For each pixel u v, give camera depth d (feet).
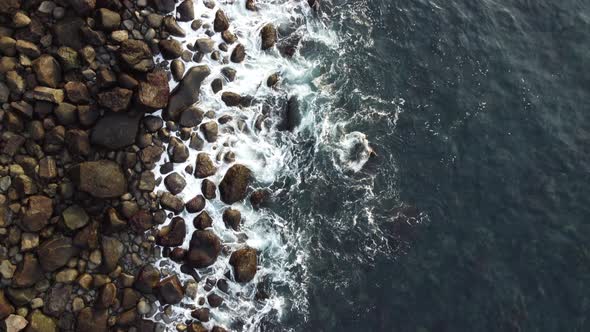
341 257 64.18
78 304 53.88
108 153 58.39
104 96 57.67
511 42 82.69
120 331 55.31
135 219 58.03
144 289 56.95
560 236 67.26
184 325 58.13
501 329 61.00
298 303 61.57
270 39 73.31
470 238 66.23
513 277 64.18
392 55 78.18
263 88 71.10
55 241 53.78
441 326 60.90
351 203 67.36
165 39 64.85
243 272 61.00
